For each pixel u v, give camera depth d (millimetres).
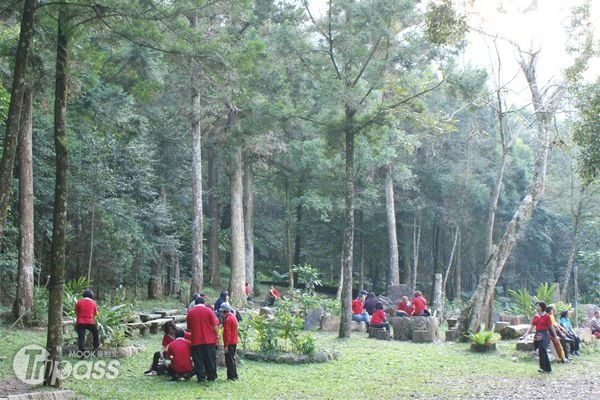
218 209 39781
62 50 10117
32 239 17078
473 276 50406
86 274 26172
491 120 40906
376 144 20250
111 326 13695
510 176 41844
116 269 26859
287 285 44875
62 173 9797
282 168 34094
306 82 18797
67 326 15500
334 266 48812
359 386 11320
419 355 15695
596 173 13398
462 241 44344
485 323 20797
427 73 18562
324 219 34844
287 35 17766
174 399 9578
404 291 31172
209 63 11000
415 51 17656
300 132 31656
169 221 31000
